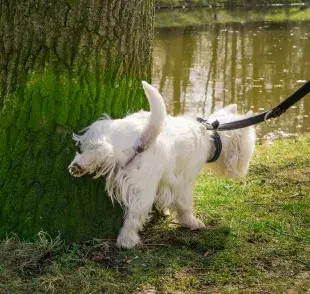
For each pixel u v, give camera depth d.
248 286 3.43
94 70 3.77
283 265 3.70
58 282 3.37
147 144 3.57
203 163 4.12
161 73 12.79
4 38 3.77
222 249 3.89
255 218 4.50
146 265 3.60
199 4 29.17
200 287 3.41
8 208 3.76
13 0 3.70
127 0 3.79
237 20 23.86
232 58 14.62
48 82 3.71
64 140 3.73
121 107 3.92
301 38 18.23
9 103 3.79
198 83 11.96
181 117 4.09
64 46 3.69
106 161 3.54
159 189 3.89
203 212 4.57
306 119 9.31
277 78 12.43
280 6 31.55
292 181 5.48
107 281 3.40
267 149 7.01
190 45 16.44
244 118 4.12
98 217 3.85
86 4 3.66
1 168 3.79
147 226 4.23
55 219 3.76
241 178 4.55
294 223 4.39
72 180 3.77
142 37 3.99
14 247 3.67
